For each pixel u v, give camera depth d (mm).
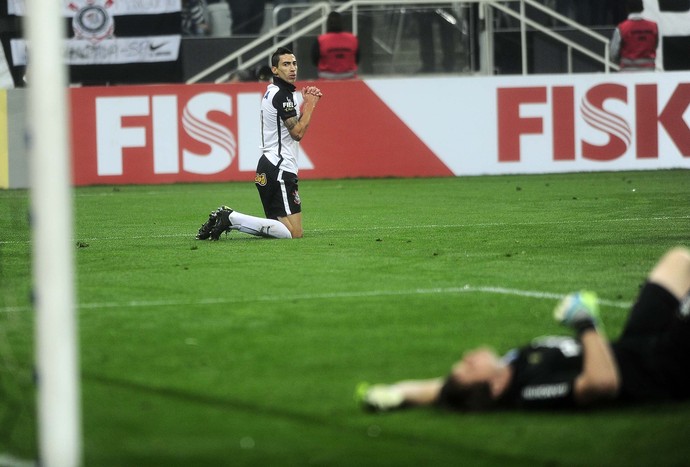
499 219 46281
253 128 70250
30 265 33875
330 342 21531
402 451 14922
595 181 65438
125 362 20094
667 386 16375
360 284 28672
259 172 40406
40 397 13898
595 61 83875
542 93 71938
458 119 71938
